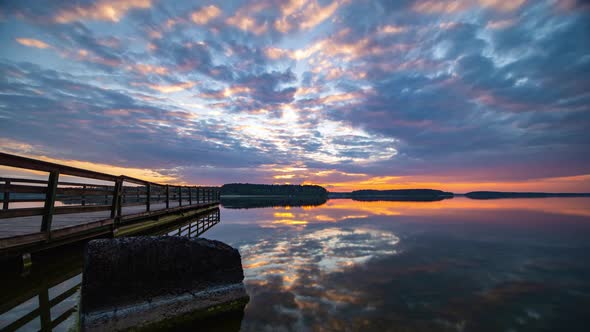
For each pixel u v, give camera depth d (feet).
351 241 34.47
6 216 13.24
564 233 40.93
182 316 12.90
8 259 14.35
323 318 13.48
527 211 87.10
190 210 51.75
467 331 12.40
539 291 17.48
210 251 14.70
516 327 12.82
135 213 27.25
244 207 120.47
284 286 18.04
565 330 12.56
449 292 17.22
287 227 48.14
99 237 22.26
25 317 12.00
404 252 28.32
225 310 14.12
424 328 12.61
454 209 98.94
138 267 12.66
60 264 18.57
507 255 27.25
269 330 12.30
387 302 15.52
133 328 11.73
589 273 21.49
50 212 16.22
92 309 11.31
